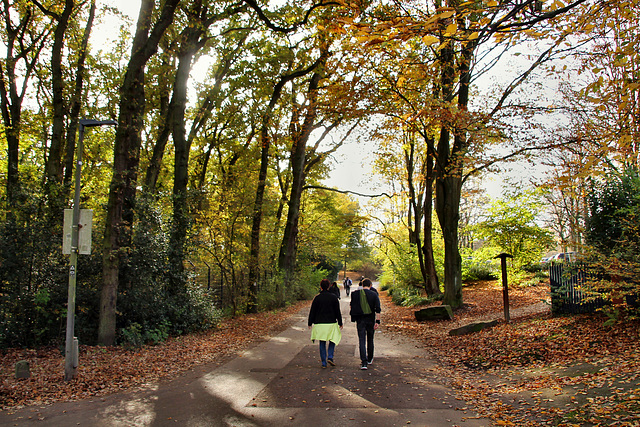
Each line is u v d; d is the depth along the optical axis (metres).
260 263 20.91
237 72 18.98
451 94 13.32
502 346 8.62
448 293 16.67
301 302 29.00
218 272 19.20
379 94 12.09
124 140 10.77
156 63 17.28
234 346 11.13
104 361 8.65
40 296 9.70
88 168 19.50
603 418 4.26
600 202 9.36
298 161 23.55
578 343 7.53
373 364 8.36
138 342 10.51
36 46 16.56
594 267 8.81
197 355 9.76
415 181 25.69
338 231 33.31
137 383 7.20
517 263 19.98
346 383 6.79
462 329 11.12
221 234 16.73
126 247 10.73
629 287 7.80
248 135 21.67
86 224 7.43
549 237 19.34
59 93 13.59
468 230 21.12
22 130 15.15
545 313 10.99
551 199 19.48
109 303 10.37
